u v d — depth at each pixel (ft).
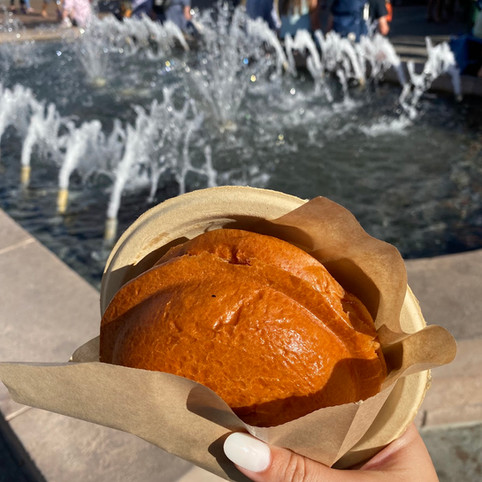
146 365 2.27
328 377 2.30
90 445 6.80
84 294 9.46
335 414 2.21
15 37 36.01
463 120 22.89
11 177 17.71
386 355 2.67
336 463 3.14
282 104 25.20
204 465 2.70
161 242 2.92
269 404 2.26
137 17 37.24
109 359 2.55
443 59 26.35
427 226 14.70
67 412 2.47
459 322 8.15
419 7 46.83
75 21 40.14
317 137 21.12
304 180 17.57
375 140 20.75
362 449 2.91
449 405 7.85
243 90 27.12
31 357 8.06
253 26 32.50
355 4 28.04
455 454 7.57
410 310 2.68
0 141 20.74
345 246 2.61
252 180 17.61
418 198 16.22
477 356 7.82
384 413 2.82
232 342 2.22
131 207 15.81
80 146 19.95
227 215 2.75
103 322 2.55
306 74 30.48
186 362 2.24
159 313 2.31
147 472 6.45
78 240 14.16
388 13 28.89
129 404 2.30
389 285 2.55
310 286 2.41
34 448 6.75
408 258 13.28
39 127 21.49
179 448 2.62
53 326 8.69
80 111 24.39
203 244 2.57
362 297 2.72
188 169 18.38
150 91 27.27
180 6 36.24
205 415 2.40
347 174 17.93
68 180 17.44
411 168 18.26
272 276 2.39
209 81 28.32
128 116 23.71
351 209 15.76
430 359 2.36
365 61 28.43
